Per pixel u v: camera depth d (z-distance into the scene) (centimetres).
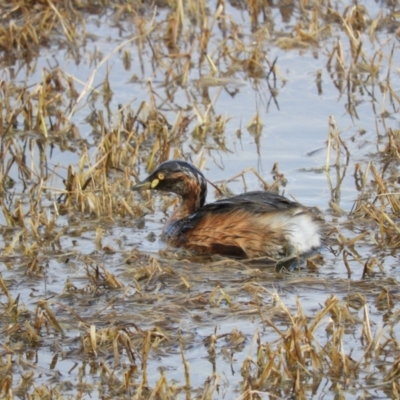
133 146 1664
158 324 1048
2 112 1717
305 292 1130
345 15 2086
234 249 1277
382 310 1081
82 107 1791
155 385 924
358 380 941
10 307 1080
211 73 1881
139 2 2170
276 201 1296
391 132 1567
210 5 2209
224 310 1077
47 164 1602
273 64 1878
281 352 946
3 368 966
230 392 924
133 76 1895
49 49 2012
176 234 1317
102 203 1421
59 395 909
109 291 1139
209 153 1609
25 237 1295
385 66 1911
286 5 2194
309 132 1664
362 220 1348
